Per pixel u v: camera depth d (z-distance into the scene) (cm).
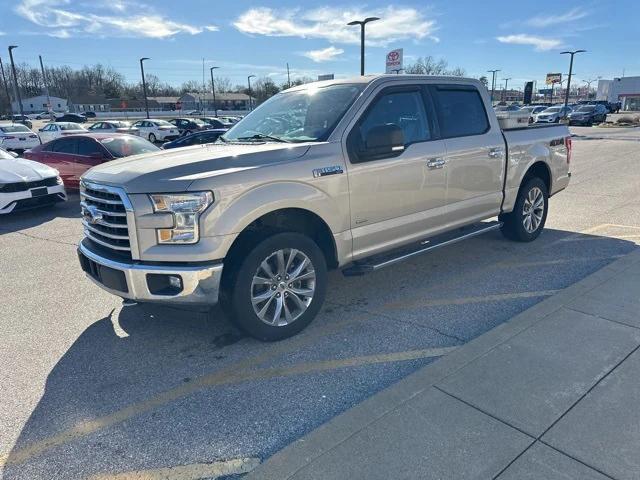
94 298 485
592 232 658
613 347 323
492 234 661
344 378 321
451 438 242
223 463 248
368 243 416
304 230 404
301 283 385
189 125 3100
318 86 459
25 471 248
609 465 221
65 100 10131
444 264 543
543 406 264
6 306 468
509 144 542
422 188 448
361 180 397
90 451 261
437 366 308
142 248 331
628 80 7512
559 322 360
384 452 235
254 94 10494
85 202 385
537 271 509
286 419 281
